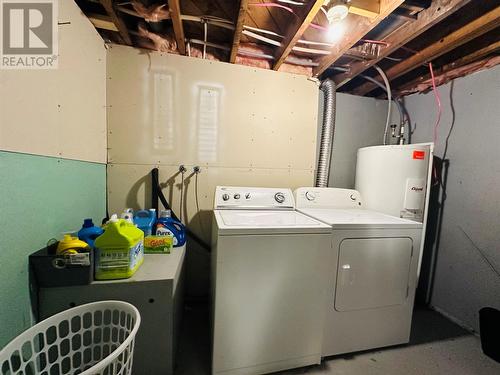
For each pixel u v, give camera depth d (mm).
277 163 2037
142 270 1174
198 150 1862
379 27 1490
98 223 1562
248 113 1939
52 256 959
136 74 1710
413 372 1347
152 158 1782
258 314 1225
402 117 2389
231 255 1171
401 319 1532
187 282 1945
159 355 1116
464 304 1819
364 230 1396
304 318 1295
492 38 1536
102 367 649
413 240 1504
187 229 1890
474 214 1782
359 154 2207
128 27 1574
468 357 1479
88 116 1392
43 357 990
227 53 1891
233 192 1730
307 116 2078
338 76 2123
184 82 1794
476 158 1782
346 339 1426
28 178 885
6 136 777
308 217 1554
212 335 1277
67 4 1146
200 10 1545
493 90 1686
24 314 888
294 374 1302
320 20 1546
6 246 787
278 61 1830
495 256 1650
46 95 990
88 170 1402
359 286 1415
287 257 1242
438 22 1388
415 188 1815
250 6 1482
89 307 945
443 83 2035
